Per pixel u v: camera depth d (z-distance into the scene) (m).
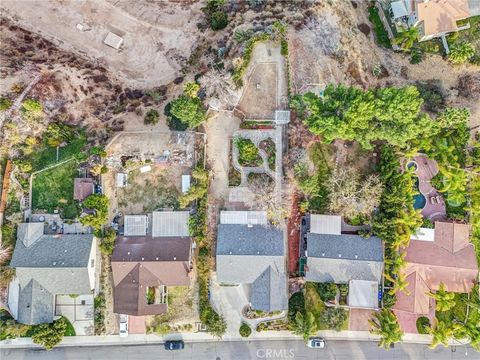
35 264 55.03
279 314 57.75
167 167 57.97
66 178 58.16
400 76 61.88
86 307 57.97
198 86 54.94
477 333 53.44
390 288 56.94
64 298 57.94
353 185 54.84
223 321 56.97
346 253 55.72
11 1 65.19
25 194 57.97
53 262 54.97
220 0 62.78
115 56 64.62
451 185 54.84
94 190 57.25
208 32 62.59
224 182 57.69
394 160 55.19
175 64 63.28
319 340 57.91
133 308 55.09
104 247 55.97
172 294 57.78
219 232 56.06
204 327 57.84
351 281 55.94
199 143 57.59
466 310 57.12
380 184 54.97
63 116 59.41
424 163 58.84
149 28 65.06
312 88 57.31
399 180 55.09
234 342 58.59
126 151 57.91
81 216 57.00
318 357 58.50
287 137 56.97
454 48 59.41
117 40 63.97
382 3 62.66
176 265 55.19
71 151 58.59
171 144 57.84
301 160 56.41
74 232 57.41
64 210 57.78
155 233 56.56
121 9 65.62
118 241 56.69
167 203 57.72
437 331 53.91
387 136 52.16
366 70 61.31
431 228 57.56
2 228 56.94
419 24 60.69
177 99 55.78
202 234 56.53
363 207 55.06
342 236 56.53
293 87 56.97
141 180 58.09
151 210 57.75
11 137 57.66
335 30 60.59
